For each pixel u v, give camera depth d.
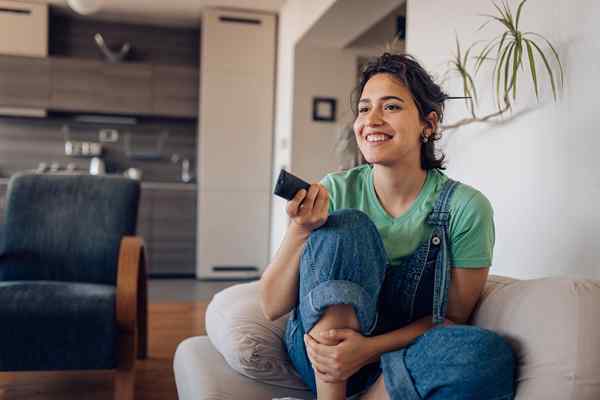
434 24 2.69
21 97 5.61
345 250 1.18
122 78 5.82
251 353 1.50
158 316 3.92
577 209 1.73
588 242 1.68
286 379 1.55
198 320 3.84
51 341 2.10
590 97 1.69
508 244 2.08
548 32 1.89
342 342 1.19
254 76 5.89
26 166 5.96
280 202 5.56
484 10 2.28
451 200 1.32
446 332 1.10
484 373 1.04
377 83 1.34
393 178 1.38
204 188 5.83
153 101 5.89
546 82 1.90
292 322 1.40
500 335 1.15
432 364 1.08
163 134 6.26
